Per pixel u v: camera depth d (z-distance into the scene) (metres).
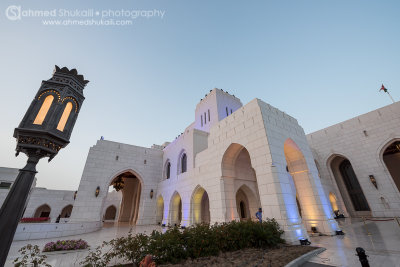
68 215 42.94
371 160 20.88
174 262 6.42
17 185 3.54
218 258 6.80
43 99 4.24
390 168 25.16
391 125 20.06
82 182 21.17
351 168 24.31
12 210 3.29
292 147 14.50
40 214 39.97
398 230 11.31
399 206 18.20
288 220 10.01
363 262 5.03
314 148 26.25
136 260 6.30
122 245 6.55
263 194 11.32
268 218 10.37
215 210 14.65
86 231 16.58
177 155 23.52
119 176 27.44
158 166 27.91
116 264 7.00
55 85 4.50
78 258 8.30
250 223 9.37
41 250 9.89
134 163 25.89
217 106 25.34
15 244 11.55
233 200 14.52
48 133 3.86
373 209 19.80
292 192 11.51
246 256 7.02
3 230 3.13
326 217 12.27
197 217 17.81
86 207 20.42
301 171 14.22
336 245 8.83
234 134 14.59
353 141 22.66
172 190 22.33
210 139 17.27
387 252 7.09
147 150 27.66
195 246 7.15
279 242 9.11
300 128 16.50
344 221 18.28
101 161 23.30
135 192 33.12
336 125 24.53
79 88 4.95
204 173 17.00
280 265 5.91
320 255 7.37
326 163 24.73
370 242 8.90
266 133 12.14
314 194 13.19
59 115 4.19
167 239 6.95
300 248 8.21
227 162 15.45
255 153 12.49
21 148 3.93
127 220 32.06
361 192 22.84
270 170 11.27
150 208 25.19
